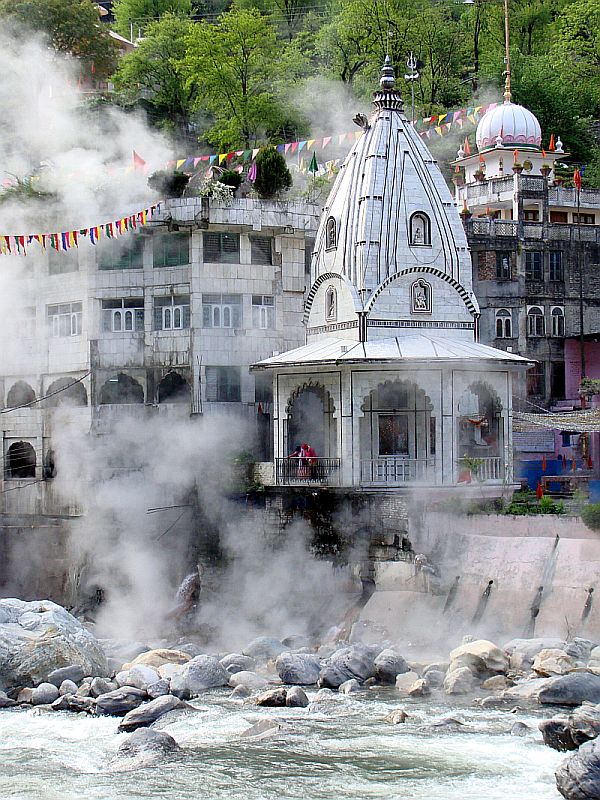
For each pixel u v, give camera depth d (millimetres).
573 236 73562
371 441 53844
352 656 41281
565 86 91375
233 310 61219
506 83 81438
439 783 29953
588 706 33406
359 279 53250
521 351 71688
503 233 72250
